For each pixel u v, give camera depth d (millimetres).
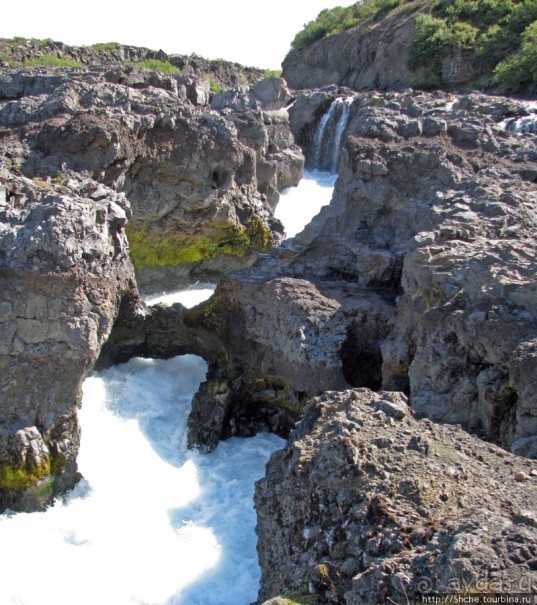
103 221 16969
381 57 56844
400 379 15789
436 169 21141
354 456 10055
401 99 32625
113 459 17250
